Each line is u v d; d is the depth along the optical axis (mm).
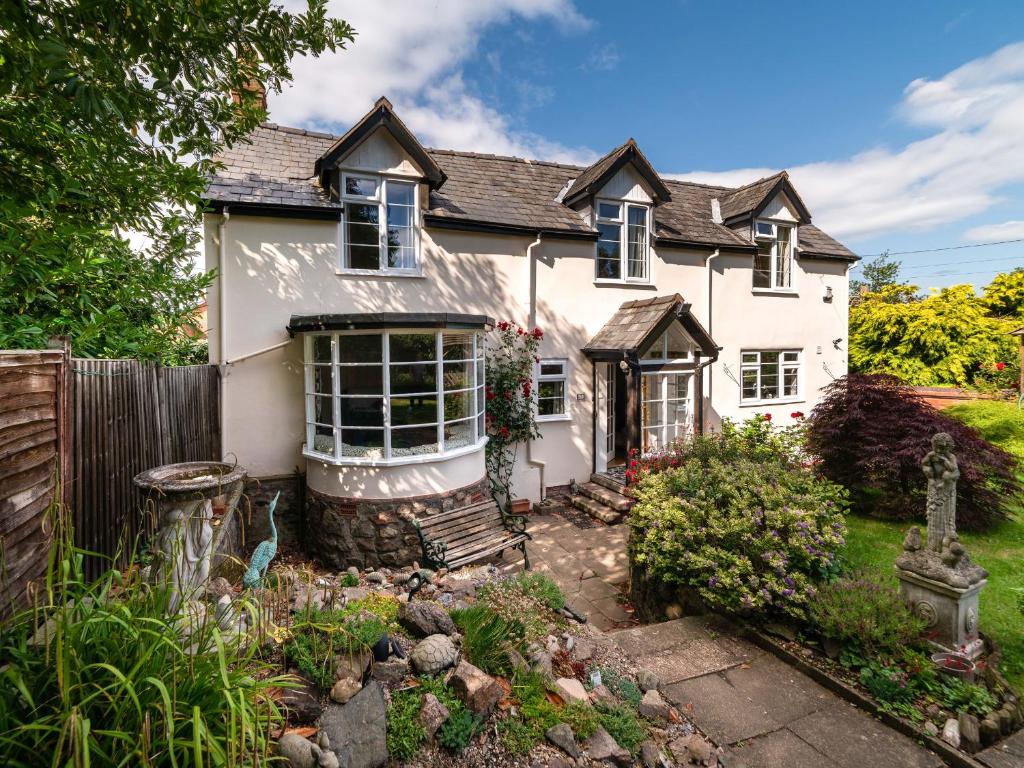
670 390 10391
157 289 5133
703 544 5078
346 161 7668
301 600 3570
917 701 3629
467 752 2666
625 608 5891
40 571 2750
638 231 10430
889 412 7227
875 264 34438
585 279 9820
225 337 7129
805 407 12391
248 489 7289
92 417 3574
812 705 3705
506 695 3080
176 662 1898
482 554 5977
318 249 7625
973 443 6562
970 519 6594
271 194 7402
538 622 4199
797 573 4590
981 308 19047
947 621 4020
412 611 3525
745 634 4641
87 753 1402
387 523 6711
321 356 7117
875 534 6641
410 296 8242
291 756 2207
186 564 3023
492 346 8891
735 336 11422
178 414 5500
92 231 3279
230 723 1728
